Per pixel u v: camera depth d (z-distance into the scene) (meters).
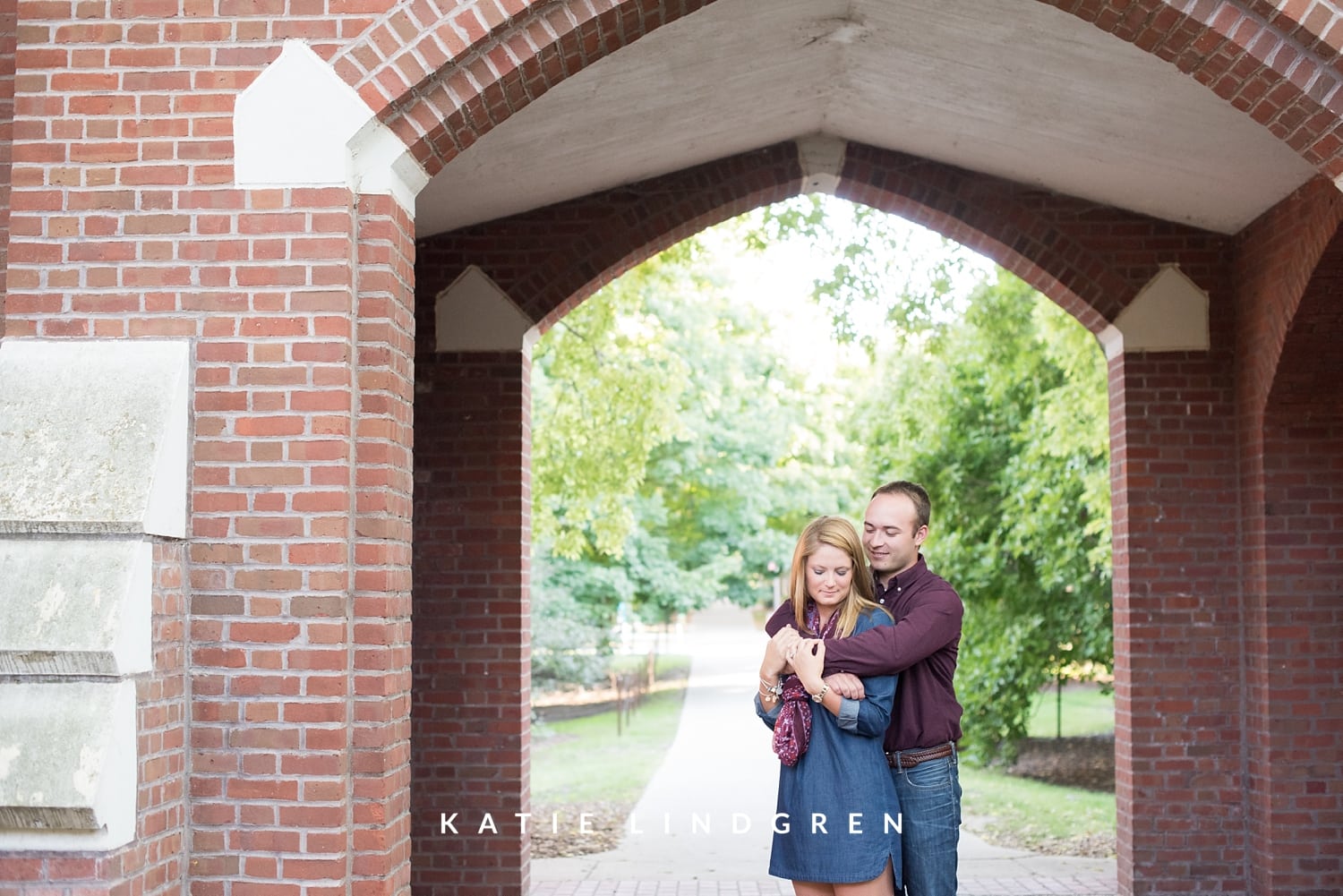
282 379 4.60
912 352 14.41
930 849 4.48
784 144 8.73
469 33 4.73
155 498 4.30
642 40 6.20
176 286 4.65
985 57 6.81
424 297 8.55
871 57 7.18
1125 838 8.42
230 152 4.69
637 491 21.62
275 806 4.47
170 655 4.41
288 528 4.55
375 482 4.67
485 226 8.59
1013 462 13.23
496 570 8.38
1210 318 8.47
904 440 14.54
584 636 21.09
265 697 4.50
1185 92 6.57
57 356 4.57
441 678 8.33
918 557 4.75
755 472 23.45
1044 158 8.04
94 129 4.71
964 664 13.63
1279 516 7.93
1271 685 7.88
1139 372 8.48
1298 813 7.81
